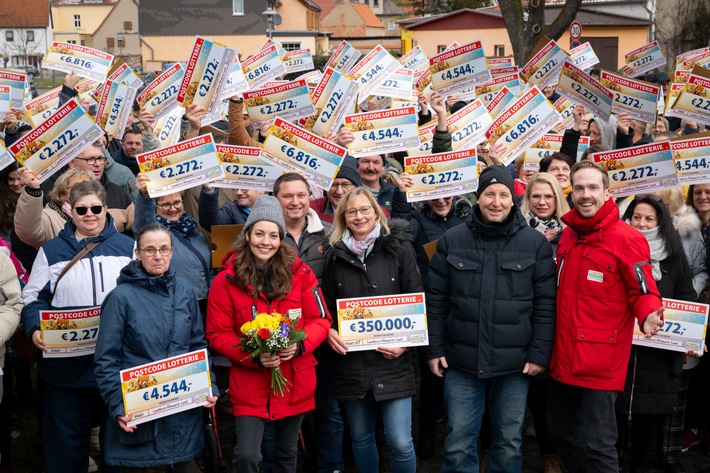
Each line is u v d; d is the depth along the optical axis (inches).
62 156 247.9
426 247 259.3
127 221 275.6
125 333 200.8
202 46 273.1
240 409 207.8
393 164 342.3
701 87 293.1
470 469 223.5
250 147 262.1
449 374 223.1
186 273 241.4
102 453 219.5
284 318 201.8
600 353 208.8
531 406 243.1
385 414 217.6
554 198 251.4
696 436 270.8
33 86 794.2
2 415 241.1
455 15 1689.2
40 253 222.2
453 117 319.6
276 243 207.6
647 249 209.6
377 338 216.1
